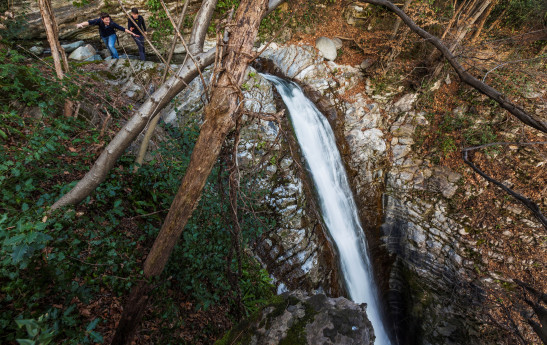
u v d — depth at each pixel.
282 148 6.82
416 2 9.12
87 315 3.07
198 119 6.64
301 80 9.45
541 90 8.73
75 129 4.88
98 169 3.01
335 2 10.74
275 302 2.68
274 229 6.39
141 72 7.04
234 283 3.74
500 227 8.50
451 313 8.88
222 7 8.74
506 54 9.27
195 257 4.14
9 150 3.74
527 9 9.74
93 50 8.06
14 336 2.38
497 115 9.06
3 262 2.31
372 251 9.65
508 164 8.81
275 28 9.99
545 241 8.08
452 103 9.71
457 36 8.70
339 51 10.70
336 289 7.17
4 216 2.49
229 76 1.97
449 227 8.95
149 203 4.61
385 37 10.22
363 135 9.66
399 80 10.08
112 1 8.30
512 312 7.89
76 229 3.34
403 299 10.14
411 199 9.48
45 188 3.76
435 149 9.63
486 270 8.34
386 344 9.54
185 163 4.67
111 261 3.31
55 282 2.82
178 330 3.81
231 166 2.63
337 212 8.38
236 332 2.66
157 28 8.55
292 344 2.34
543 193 8.32
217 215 4.43
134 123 2.86
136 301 2.59
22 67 4.61
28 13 7.51
